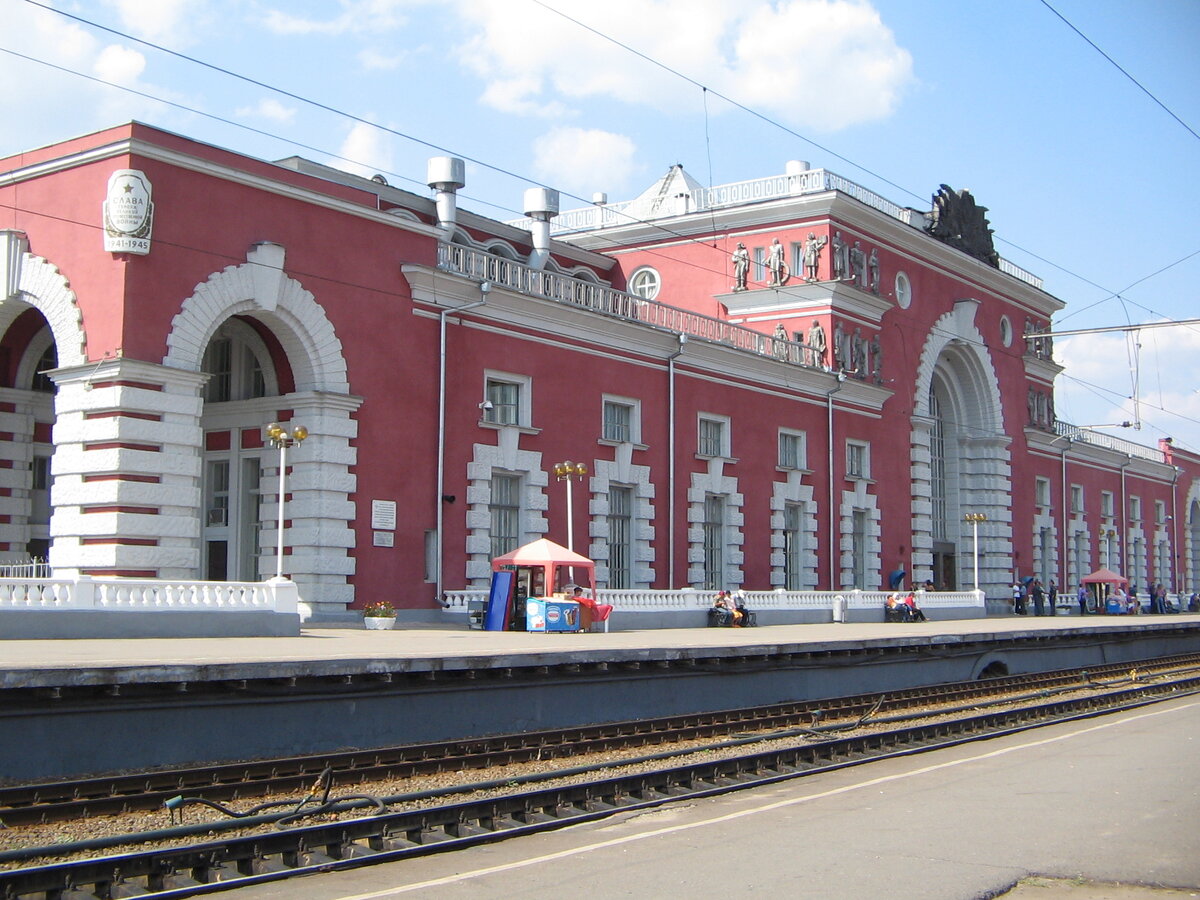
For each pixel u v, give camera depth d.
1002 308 56.16
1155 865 10.59
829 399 43.28
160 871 10.15
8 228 25.23
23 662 14.85
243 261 25.12
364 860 10.94
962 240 52.28
